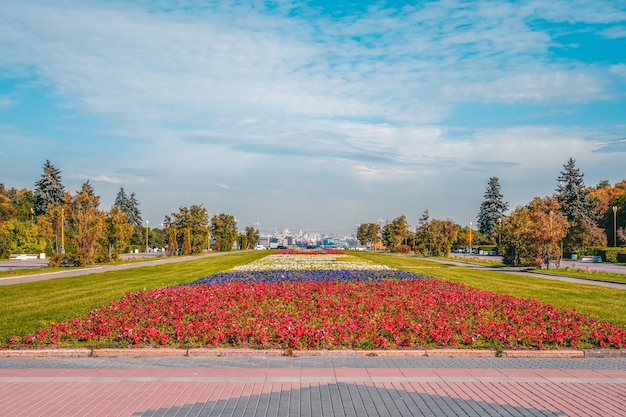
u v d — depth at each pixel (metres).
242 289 20.36
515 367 10.20
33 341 11.76
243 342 11.79
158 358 10.84
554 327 13.30
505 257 45.16
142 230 120.81
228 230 106.06
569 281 29.06
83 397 8.13
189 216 80.12
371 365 10.26
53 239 69.44
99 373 9.54
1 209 74.25
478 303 17.31
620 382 9.12
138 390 8.49
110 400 7.98
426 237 77.50
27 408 7.62
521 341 11.98
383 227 112.19
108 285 26.39
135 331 12.48
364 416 7.32
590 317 15.28
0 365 10.27
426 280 24.64
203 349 11.20
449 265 45.59
